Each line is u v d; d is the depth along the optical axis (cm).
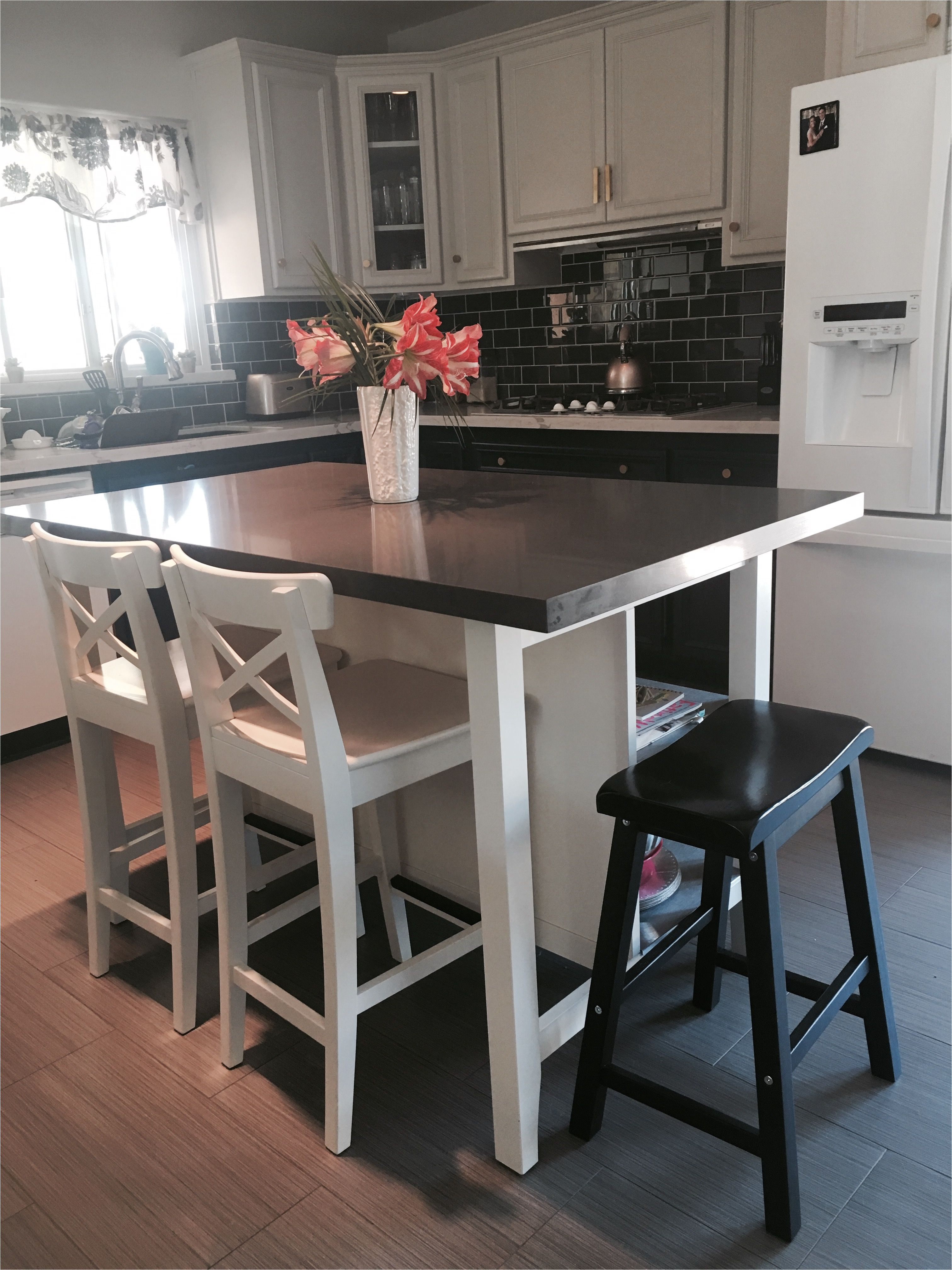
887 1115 164
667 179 370
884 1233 142
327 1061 161
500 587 130
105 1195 157
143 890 250
